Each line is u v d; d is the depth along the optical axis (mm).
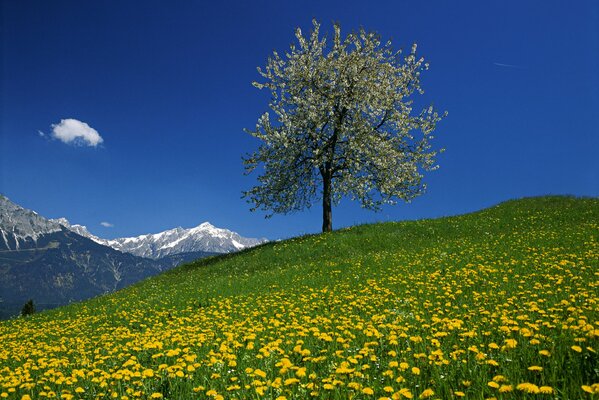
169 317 16141
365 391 5191
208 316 14312
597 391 4449
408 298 13062
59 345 13000
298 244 29031
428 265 18859
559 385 5348
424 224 30500
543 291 12055
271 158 35250
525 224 27844
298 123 34250
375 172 35062
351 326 9719
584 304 9469
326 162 35031
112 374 7676
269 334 10211
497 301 11375
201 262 34250
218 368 7398
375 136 34812
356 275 18859
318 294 15844
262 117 35719
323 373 6809
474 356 6566
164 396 6895
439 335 7797
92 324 17391
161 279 30656
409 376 6262
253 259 28281
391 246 26062
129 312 18703
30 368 9391
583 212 29281
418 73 37219
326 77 36219
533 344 6727
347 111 35938
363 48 36875
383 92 35531
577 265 15148
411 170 34625
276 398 5656
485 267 16594
